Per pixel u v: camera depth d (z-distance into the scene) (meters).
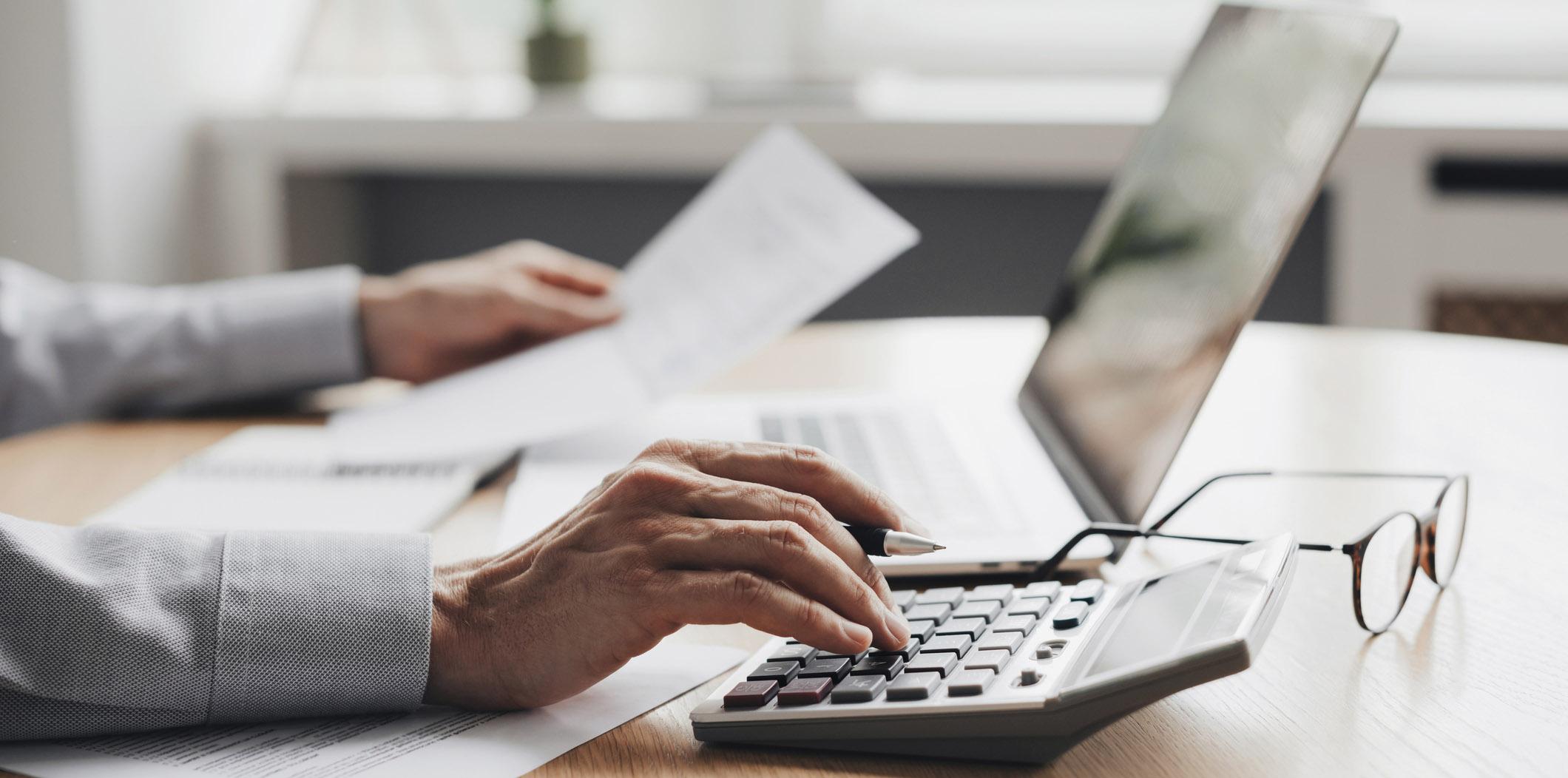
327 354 0.99
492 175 1.87
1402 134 1.60
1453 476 0.58
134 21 1.64
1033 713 0.39
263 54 1.96
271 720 0.46
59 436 0.91
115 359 0.97
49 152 1.56
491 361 1.01
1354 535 0.63
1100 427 0.68
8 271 1.01
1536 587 0.55
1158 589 0.47
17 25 1.55
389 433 0.84
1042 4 1.99
